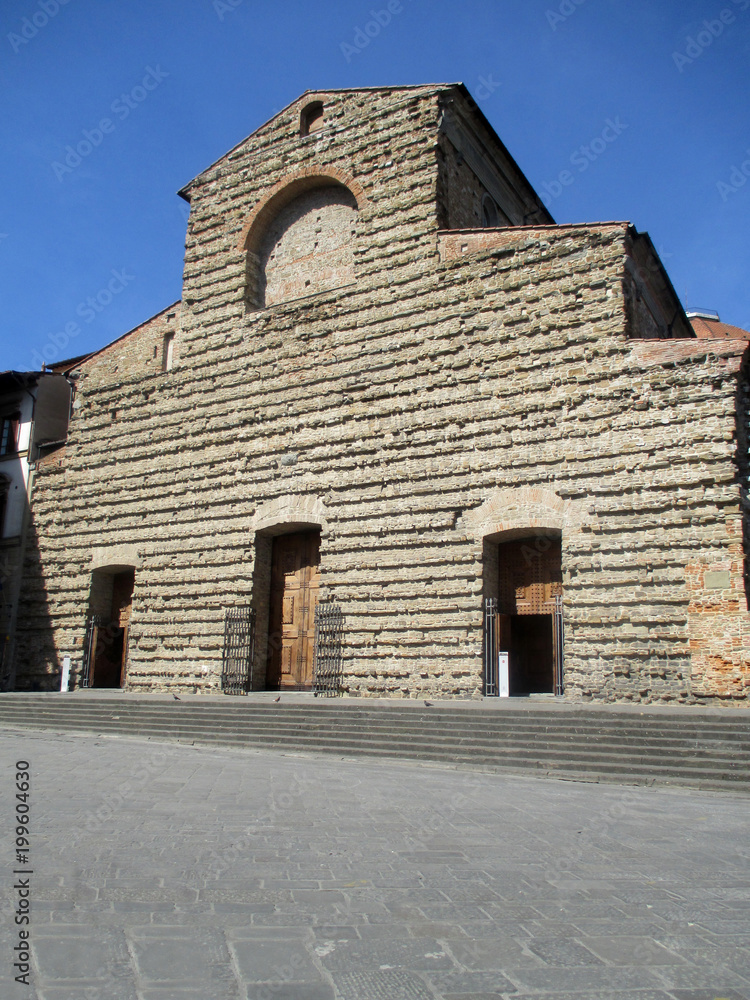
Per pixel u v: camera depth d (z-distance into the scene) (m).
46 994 5.41
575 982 5.79
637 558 22.44
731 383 22.11
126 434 34.91
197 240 34.81
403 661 25.86
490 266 26.98
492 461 25.45
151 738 22.44
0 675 35.88
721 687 20.67
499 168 34.12
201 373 33.25
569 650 22.91
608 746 16.86
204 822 10.91
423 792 13.83
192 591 31.31
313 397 29.84
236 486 31.16
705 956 6.30
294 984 5.67
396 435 27.56
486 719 19.62
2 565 37.41
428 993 5.57
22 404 39.66
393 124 30.48
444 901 7.57
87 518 35.19
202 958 6.09
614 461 23.36
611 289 24.61
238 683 29.16
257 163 33.91
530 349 25.52
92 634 34.00
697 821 11.62
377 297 29.19
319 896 7.66
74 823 10.73
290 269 32.75
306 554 30.31
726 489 21.62
